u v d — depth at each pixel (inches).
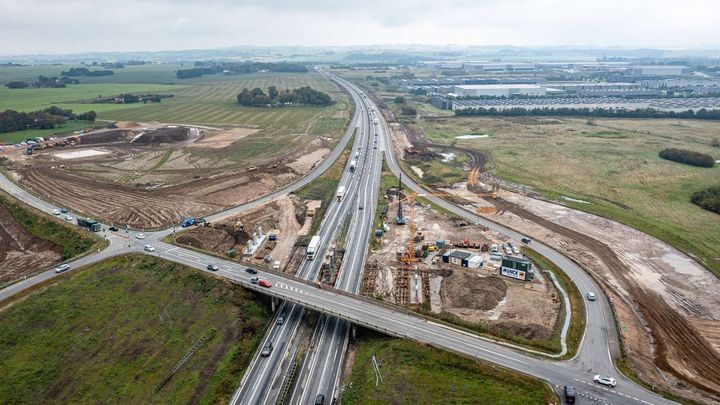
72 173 6998.0
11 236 5088.6
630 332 3368.6
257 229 5142.7
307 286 3917.3
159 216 5433.1
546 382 2758.4
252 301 3784.5
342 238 5064.0
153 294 3804.1
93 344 3223.4
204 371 3048.7
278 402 2861.7
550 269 4370.1
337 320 3735.2
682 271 4453.7
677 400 2630.4
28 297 3614.7
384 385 2812.5
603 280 4227.4
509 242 4960.6
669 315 3757.4
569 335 3297.2
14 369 2962.6
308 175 7165.4
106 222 5206.7
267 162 7682.1
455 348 3083.2
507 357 2999.5
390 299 3865.7
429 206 6018.7
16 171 6948.8
